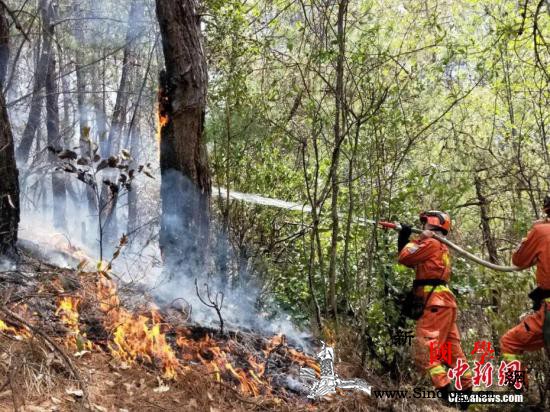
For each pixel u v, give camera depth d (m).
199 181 5.38
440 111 6.66
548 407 5.10
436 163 6.48
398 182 5.93
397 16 6.77
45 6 8.95
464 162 6.39
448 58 5.69
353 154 5.48
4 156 4.70
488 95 7.26
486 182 6.61
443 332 4.98
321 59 5.45
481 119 7.29
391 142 5.64
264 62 6.77
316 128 5.90
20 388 3.43
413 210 5.81
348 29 5.84
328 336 5.39
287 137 6.26
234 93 5.97
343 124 5.59
